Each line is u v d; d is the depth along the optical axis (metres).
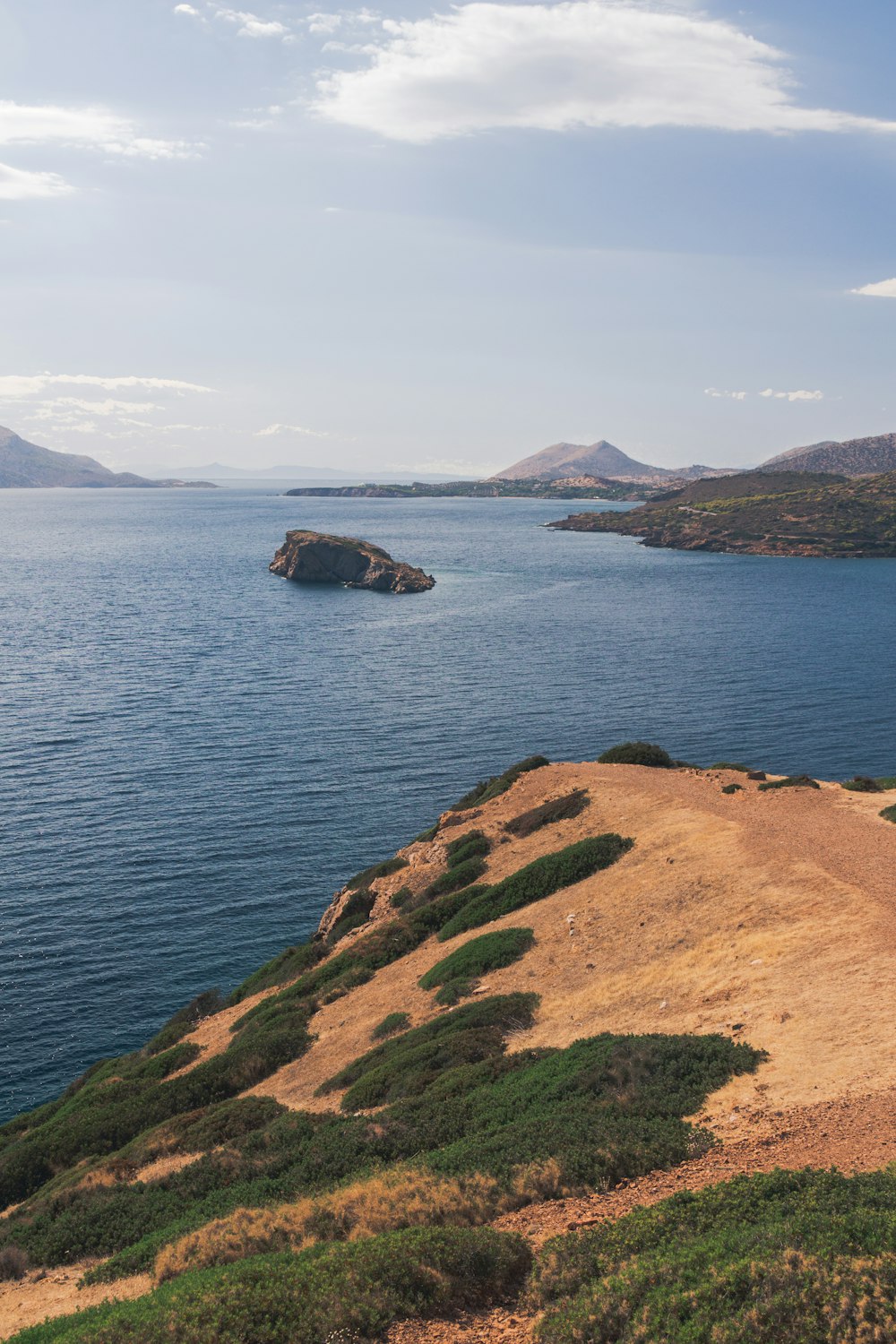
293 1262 14.72
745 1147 16.72
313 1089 30.98
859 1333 10.24
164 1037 42.31
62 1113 35.53
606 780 53.44
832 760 85.12
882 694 109.81
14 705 101.00
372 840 67.56
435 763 84.19
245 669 121.62
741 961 28.36
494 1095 23.22
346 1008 37.66
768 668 124.94
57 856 64.12
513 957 35.44
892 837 38.78
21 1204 28.30
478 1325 12.45
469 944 38.22
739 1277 11.45
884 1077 18.33
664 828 43.44
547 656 132.75
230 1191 21.94
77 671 117.94
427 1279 13.27
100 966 51.47
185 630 150.00
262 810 72.75
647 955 31.67
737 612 175.25
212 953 53.00
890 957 25.36
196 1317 12.98
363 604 184.75
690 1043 22.28
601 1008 28.61
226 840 67.19
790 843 38.16
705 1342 10.60
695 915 33.41
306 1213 17.61
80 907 57.53
